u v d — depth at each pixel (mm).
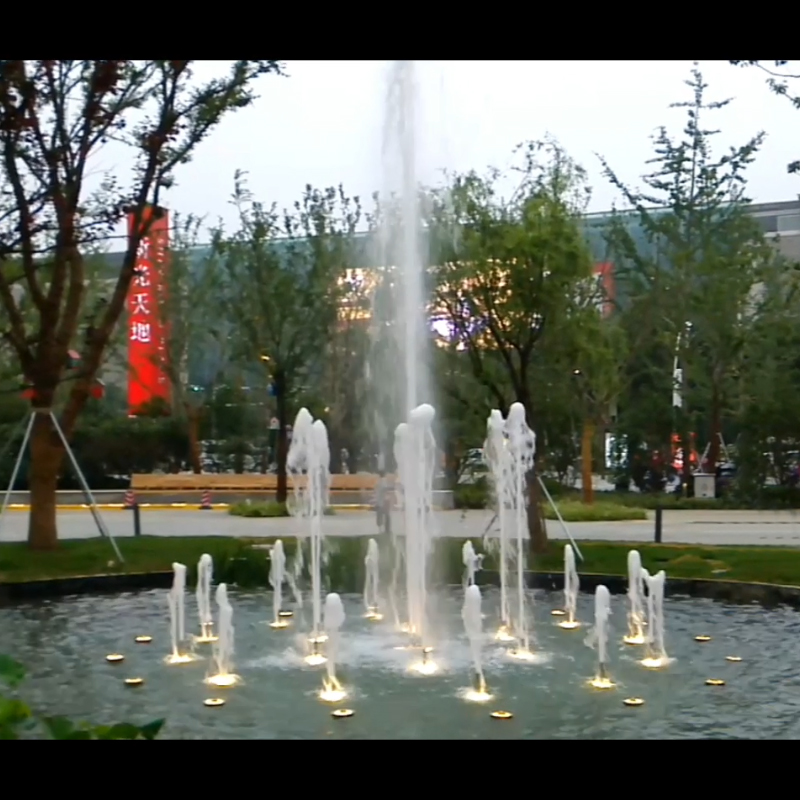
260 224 26875
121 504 31406
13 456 32906
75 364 23578
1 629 11375
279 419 27797
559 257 15273
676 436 33500
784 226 45031
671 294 29328
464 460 28469
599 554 15898
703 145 30438
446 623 11656
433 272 16500
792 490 29234
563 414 28016
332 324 27344
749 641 10375
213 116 16594
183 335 33594
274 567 12211
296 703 7984
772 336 29172
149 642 10617
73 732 3387
